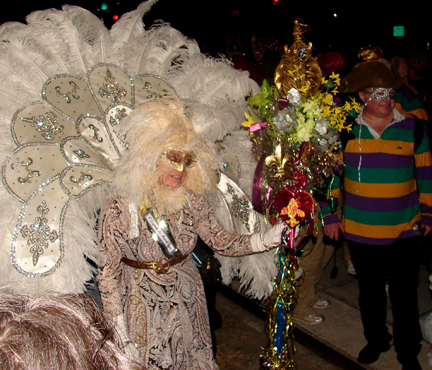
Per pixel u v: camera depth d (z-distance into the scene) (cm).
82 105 204
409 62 453
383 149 255
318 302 360
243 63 385
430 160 263
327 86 192
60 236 188
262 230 231
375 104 250
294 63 190
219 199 231
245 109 227
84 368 68
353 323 334
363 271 275
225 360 296
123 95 212
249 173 231
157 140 170
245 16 1152
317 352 301
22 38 200
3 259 182
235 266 248
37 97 196
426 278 397
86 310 74
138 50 222
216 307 362
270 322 202
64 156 195
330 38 1151
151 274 184
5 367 61
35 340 64
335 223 279
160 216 182
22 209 184
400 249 264
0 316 67
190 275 193
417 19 1053
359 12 1112
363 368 283
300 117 181
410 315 265
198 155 185
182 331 187
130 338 180
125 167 177
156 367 179
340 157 264
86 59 212
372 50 256
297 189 189
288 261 194
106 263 177
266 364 202
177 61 231
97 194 199
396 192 258
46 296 74
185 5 1070
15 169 186
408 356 267
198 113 192
